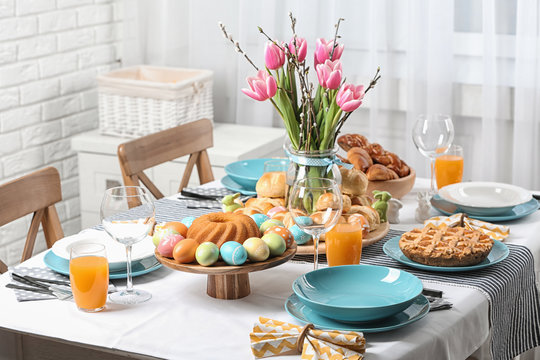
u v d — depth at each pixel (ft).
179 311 4.28
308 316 4.08
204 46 10.87
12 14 9.23
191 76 10.42
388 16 9.77
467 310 4.27
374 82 5.21
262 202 5.62
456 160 6.56
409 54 9.65
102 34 10.80
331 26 10.06
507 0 9.20
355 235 4.75
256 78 5.25
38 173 5.77
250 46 10.55
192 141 7.55
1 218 5.43
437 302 4.27
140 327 4.07
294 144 5.35
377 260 5.02
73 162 10.50
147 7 11.08
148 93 9.57
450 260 4.72
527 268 5.06
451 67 9.57
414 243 4.86
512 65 9.34
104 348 3.90
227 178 6.85
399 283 4.30
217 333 4.00
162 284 4.71
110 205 4.47
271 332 3.83
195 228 4.42
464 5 9.56
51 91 9.98
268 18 10.27
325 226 4.41
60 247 4.98
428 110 9.70
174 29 11.03
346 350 3.67
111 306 4.35
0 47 9.12
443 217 5.56
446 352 4.03
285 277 4.80
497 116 9.45
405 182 6.13
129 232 4.34
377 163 6.32
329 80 4.92
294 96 5.33
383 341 3.87
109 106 9.86
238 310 4.29
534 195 6.37
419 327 4.02
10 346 4.40
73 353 4.30
